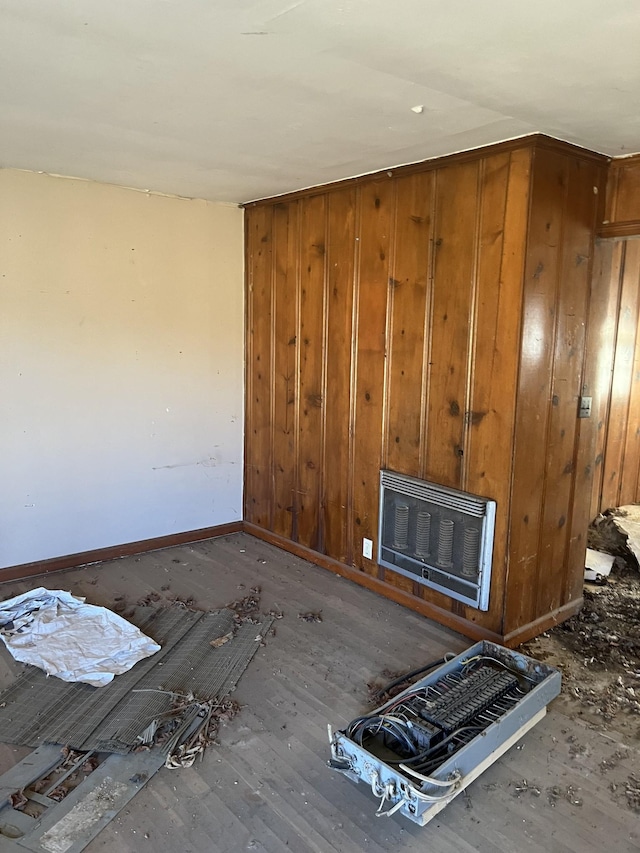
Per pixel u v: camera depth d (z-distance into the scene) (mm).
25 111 2350
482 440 2830
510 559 2795
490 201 2691
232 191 3748
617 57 1754
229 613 3182
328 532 3787
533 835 1865
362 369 3426
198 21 1591
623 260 4160
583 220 2793
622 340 4277
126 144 2779
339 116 2338
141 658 2734
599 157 2766
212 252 4078
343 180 3383
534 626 2994
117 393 3787
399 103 2176
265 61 1842
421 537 3148
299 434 3930
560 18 1523
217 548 4156
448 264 2900
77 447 3682
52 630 2910
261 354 4184
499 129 2449
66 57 1838
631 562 3955
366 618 3184
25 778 2033
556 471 2945
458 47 1713
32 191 3336
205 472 4266
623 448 4504
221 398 4273
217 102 2215
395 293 3184
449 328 2926
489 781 2080
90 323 3631
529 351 2676
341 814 1934
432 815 1877
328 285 3592
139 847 1795
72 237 3502
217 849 1795
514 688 2369
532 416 2756
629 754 2227
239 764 2135
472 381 2848
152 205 3777
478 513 2840
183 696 2469
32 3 1502
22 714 2355
